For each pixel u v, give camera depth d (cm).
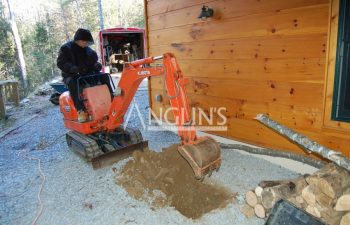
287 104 351
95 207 304
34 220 284
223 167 383
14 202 322
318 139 326
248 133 408
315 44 312
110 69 1482
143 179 347
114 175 372
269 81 365
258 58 371
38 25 2452
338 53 291
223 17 402
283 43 340
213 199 314
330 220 227
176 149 380
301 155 341
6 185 364
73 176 379
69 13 3888
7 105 921
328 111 310
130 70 357
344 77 291
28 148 512
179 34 480
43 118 755
